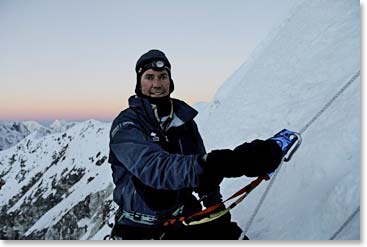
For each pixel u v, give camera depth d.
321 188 3.52
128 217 3.06
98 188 89.25
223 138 8.05
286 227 3.53
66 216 79.62
